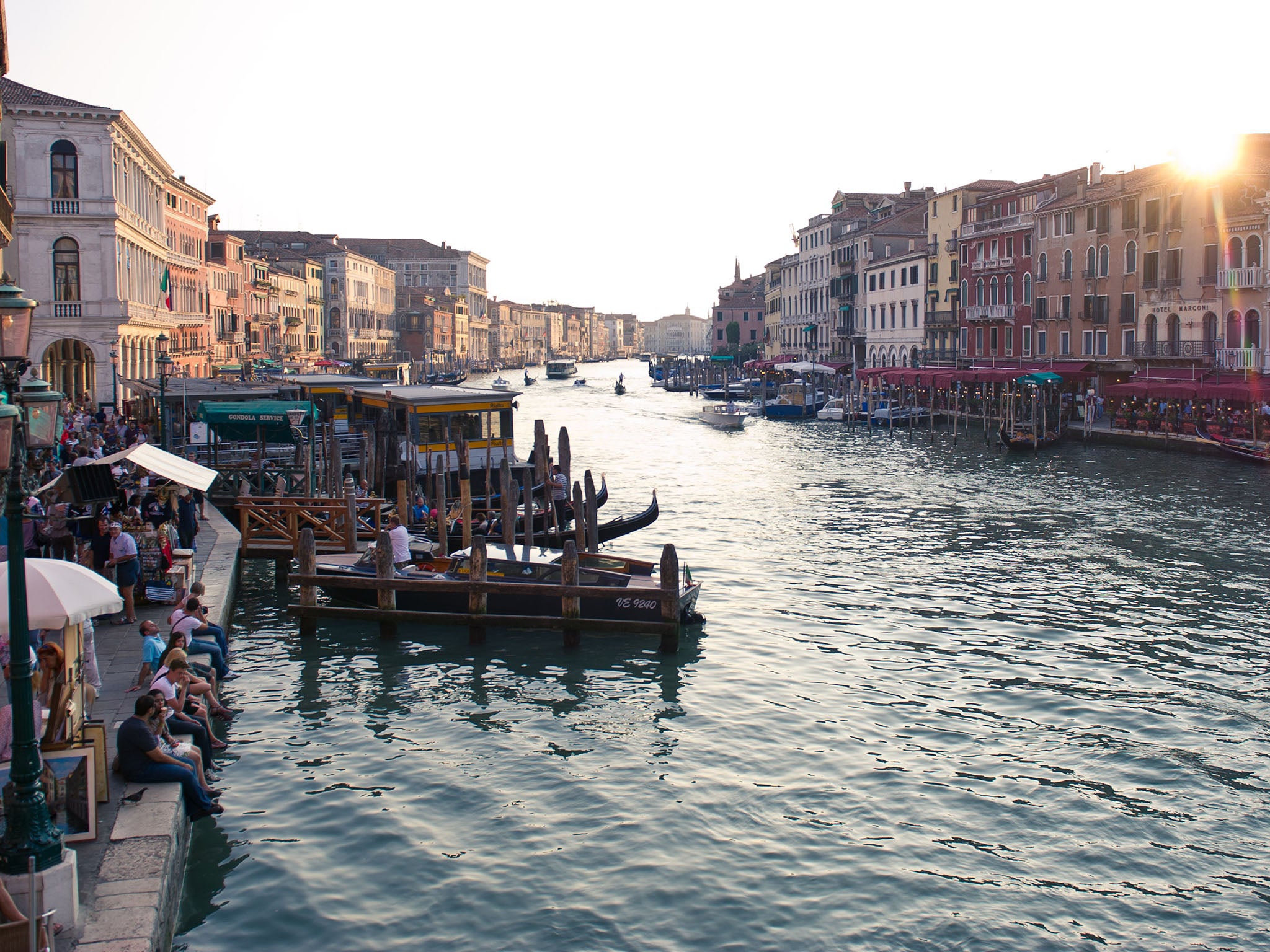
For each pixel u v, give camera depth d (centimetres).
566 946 999
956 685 1712
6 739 927
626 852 1173
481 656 1872
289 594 2295
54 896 799
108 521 1681
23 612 789
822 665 1819
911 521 3253
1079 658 1844
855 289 9612
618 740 1495
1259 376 4809
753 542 2944
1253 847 1195
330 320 12212
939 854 1176
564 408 9644
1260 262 4822
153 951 809
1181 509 3397
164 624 1677
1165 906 1078
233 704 1630
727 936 1019
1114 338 5812
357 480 3541
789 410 7844
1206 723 1542
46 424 998
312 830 1217
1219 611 2138
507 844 1191
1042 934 1028
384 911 1055
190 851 1164
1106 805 1291
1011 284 6819
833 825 1241
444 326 15850
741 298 15875
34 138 4647
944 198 7738
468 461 2889
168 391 3984
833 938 1016
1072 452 5056
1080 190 6016
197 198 7331
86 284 4766
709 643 1950
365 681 1747
